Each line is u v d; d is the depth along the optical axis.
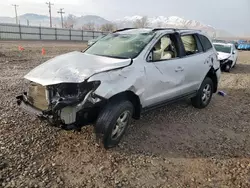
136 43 4.71
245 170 3.68
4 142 4.05
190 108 6.41
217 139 4.70
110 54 4.61
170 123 5.33
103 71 3.75
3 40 37.12
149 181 3.34
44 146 4.01
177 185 3.28
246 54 32.41
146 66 4.39
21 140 4.15
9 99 6.22
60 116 3.48
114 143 4.04
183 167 3.70
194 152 4.15
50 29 47.81
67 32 50.78
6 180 3.16
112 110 3.80
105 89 3.63
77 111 3.52
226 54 13.69
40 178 3.25
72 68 3.79
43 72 3.86
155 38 4.77
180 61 5.20
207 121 5.61
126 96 4.15
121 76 3.92
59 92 3.56
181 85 5.31
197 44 6.00
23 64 12.38
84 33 53.91
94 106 3.64
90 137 4.36
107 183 3.25
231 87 9.62
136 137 4.55
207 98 6.49
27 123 4.80
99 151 3.97
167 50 5.07
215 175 3.54
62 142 4.17
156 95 4.66
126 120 4.11
